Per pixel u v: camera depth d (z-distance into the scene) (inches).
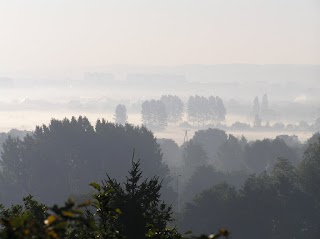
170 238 689.6
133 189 1241.4
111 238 703.1
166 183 7805.1
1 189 7637.8
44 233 319.0
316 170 6397.6
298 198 5767.7
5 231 318.3
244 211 5556.1
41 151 7746.1
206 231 5546.3
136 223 1152.2
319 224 5816.9
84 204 337.7
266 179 6225.4
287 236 5654.5
